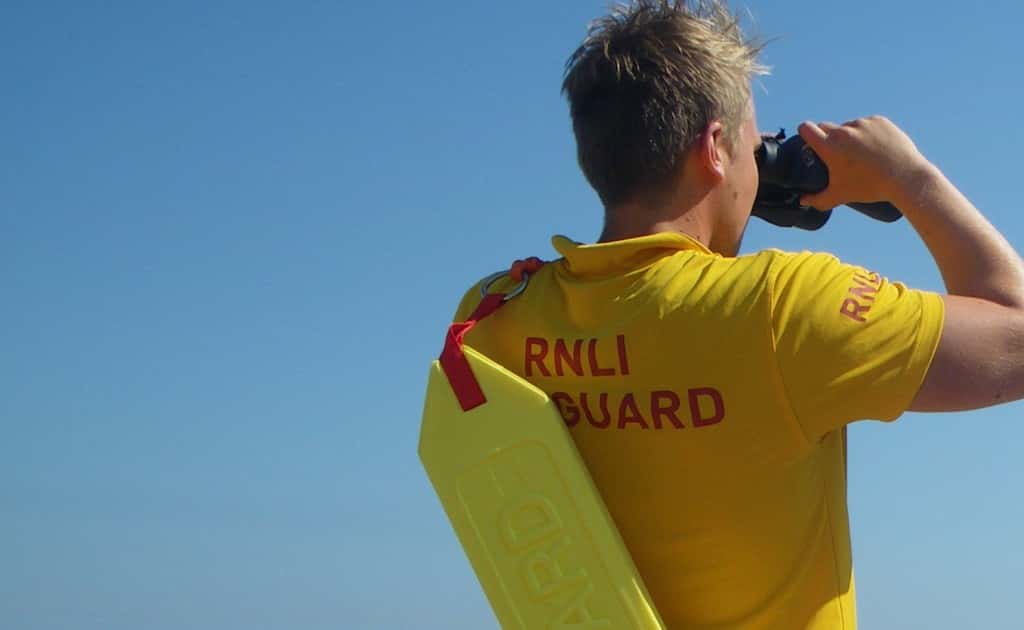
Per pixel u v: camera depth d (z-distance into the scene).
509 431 2.17
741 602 2.16
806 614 2.16
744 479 2.13
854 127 2.47
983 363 2.09
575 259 2.26
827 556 2.20
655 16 2.33
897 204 2.42
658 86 2.24
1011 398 2.13
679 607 2.19
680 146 2.24
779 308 2.09
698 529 2.16
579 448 2.24
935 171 2.43
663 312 2.14
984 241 2.30
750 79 2.37
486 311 2.37
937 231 2.35
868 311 2.08
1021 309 2.18
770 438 2.11
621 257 2.21
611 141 2.27
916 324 2.08
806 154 2.49
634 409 2.17
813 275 2.11
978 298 2.20
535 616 2.11
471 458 2.18
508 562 2.14
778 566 2.15
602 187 2.32
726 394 2.10
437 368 2.25
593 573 2.09
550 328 2.27
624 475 2.20
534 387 2.18
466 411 2.20
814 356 2.06
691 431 2.13
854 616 2.25
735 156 2.32
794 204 2.61
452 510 2.19
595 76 2.30
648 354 2.14
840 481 2.28
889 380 2.07
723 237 2.35
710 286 2.13
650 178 2.26
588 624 2.08
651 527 2.20
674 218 2.28
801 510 2.16
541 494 2.13
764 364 2.08
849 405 2.08
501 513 2.16
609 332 2.18
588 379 2.21
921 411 2.12
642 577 2.21
